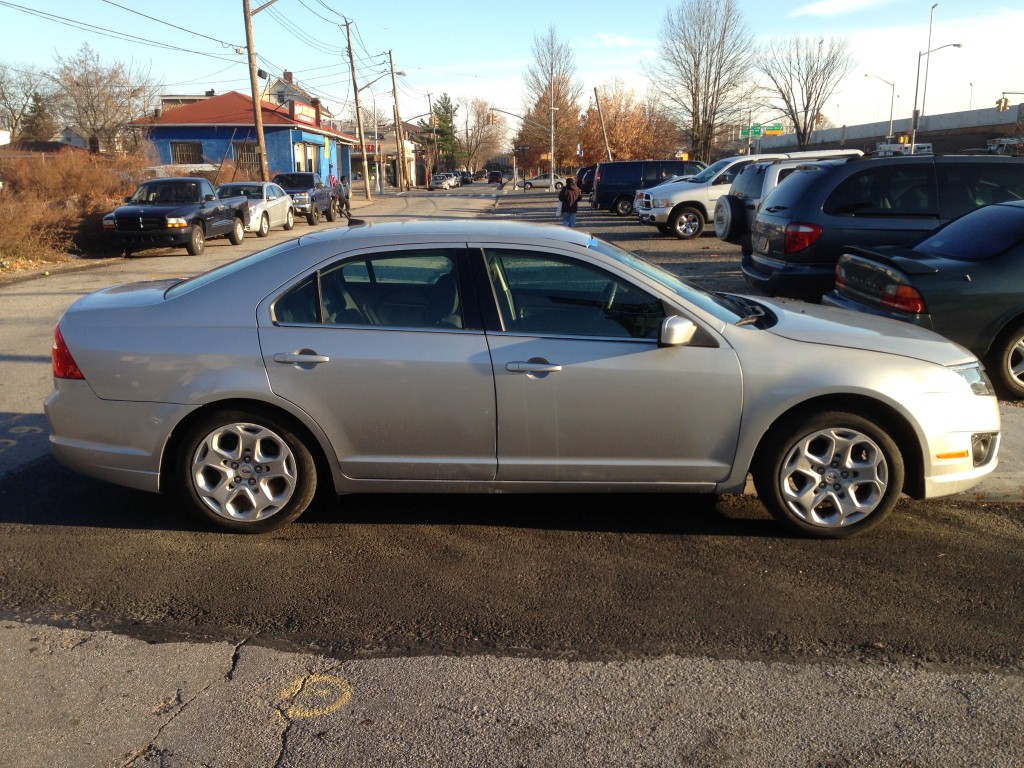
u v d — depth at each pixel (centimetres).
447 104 12456
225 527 445
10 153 3738
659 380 419
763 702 311
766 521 470
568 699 312
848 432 427
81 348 430
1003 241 677
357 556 427
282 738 290
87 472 443
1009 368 682
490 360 418
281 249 447
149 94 5344
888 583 400
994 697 314
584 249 434
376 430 427
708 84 5878
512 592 390
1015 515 481
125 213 1830
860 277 730
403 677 325
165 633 356
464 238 434
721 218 1363
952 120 5769
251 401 428
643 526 464
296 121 4650
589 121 7206
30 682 321
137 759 279
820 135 7481
